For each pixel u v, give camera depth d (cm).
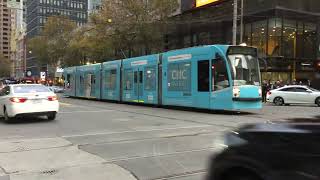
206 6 4588
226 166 486
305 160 417
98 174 801
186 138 1215
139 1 4531
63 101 3547
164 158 935
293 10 4050
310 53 4134
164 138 1220
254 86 2097
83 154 987
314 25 4166
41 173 807
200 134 1297
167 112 2214
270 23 4009
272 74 4034
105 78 3494
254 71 2122
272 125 464
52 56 7519
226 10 4369
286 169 430
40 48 7969
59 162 902
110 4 4647
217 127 1479
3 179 763
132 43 4728
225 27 4391
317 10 4172
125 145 1105
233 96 2027
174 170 825
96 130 1423
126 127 1502
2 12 16800
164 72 2547
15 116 1684
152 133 1330
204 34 4644
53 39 7412
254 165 455
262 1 4075
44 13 11850
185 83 2327
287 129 439
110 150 1034
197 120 1745
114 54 4972
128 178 771
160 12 4503
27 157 954
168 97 2492
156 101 2634
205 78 2175
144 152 1005
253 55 2130
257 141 459
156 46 4706
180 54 2381
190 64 2288
